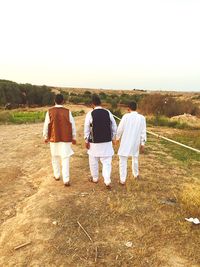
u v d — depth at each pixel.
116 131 7.43
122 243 5.37
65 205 6.49
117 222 5.98
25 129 19.00
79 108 41.31
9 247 5.37
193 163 10.81
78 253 5.11
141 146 7.66
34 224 5.85
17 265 4.93
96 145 7.21
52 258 5.01
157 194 7.33
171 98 31.06
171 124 23.22
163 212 6.40
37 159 10.55
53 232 5.61
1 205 6.99
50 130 7.36
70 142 7.39
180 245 5.38
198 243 5.43
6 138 14.96
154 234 5.64
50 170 8.92
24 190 7.82
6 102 46.28
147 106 30.48
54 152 7.47
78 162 9.55
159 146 13.66
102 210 6.37
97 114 7.12
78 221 5.95
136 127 7.41
